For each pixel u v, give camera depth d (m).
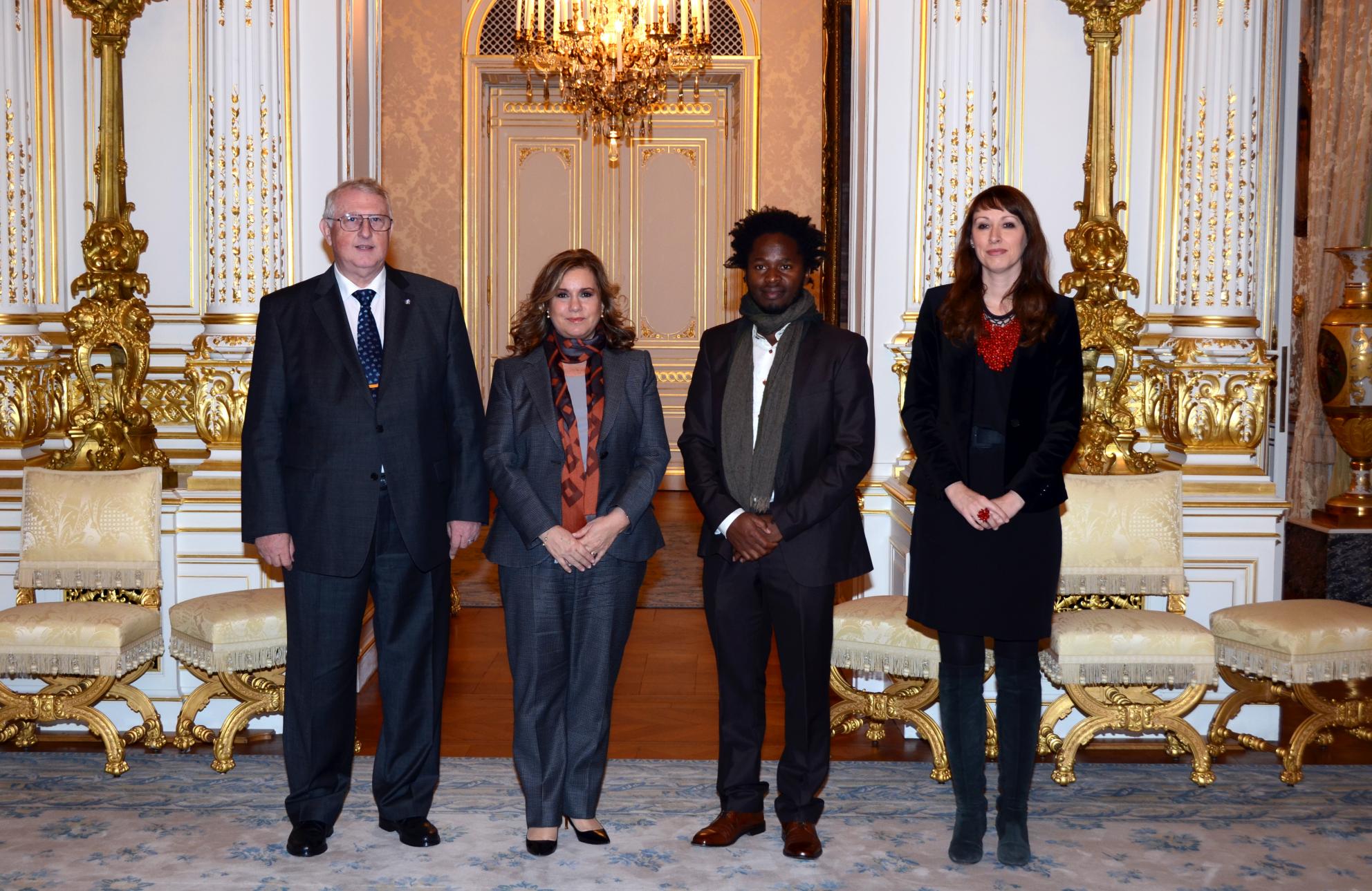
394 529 3.17
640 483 3.12
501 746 4.24
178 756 4.04
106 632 3.80
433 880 3.07
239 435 4.46
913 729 4.37
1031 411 3.08
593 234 10.56
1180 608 4.12
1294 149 4.81
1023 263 3.10
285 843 3.30
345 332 3.15
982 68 4.49
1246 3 4.48
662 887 3.04
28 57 4.73
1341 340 5.93
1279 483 5.01
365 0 5.02
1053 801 3.67
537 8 8.21
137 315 4.45
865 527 4.84
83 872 3.10
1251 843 3.34
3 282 4.68
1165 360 4.60
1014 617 3.07
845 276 8.66
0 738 3.98
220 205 4.52
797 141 10.25
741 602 3.19
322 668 3.17
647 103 8.16
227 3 4.48
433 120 10.23
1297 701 3.88
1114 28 4.44
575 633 3.19
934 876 3.11
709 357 3.29
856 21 5.02
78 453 4.37
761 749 3.30
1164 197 4.74
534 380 3.14
